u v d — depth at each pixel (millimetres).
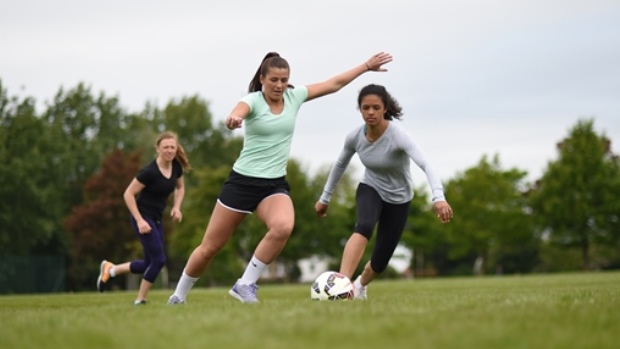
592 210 73000
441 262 98938
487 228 79812
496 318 7105
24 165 83062
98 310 9320
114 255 80438
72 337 6613
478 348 5758
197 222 75875
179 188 15766
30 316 8773
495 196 79625
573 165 73938
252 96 10891
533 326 6629
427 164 11820
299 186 77562
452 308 8250
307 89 11469
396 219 13180
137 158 82625
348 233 81938
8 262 53562
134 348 5980
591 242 74188
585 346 5820
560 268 88875
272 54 11172
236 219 11078
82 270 85875
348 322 6906
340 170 13375
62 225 86812
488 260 92312
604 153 75625
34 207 85312
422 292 19422
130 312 8656
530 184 81750
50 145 89688
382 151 12492
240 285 11141
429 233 85188
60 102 104750
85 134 104625
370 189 13016
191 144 111625
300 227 77250
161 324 7191
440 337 6141
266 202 11078
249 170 10922
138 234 14859
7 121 89375
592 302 8844
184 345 6039
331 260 85938
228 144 112375
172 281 91062
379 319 7180
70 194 96438
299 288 31016
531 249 89625
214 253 11320
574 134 74812
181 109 112188
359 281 13867
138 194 15078
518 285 24594
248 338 6219
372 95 12016
